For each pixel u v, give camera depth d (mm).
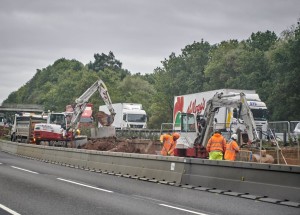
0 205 16500
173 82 134750
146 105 160000
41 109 193625
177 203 17438
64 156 38656
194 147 35188
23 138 68125
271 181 18453
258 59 108312
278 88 86812
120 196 19266
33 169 32219
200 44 164000
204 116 35625
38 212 15180
